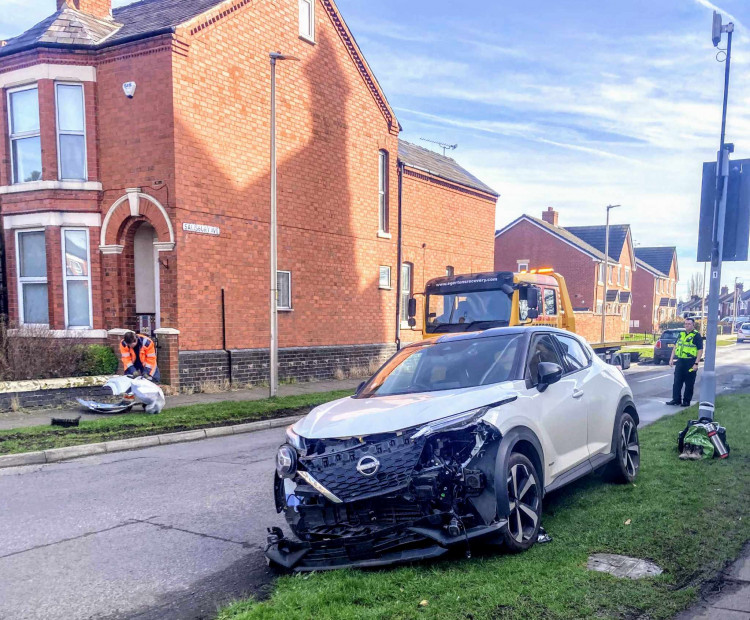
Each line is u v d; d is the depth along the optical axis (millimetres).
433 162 26484
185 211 14492
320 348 18641
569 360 6191
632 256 61438
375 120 20812
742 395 13992
